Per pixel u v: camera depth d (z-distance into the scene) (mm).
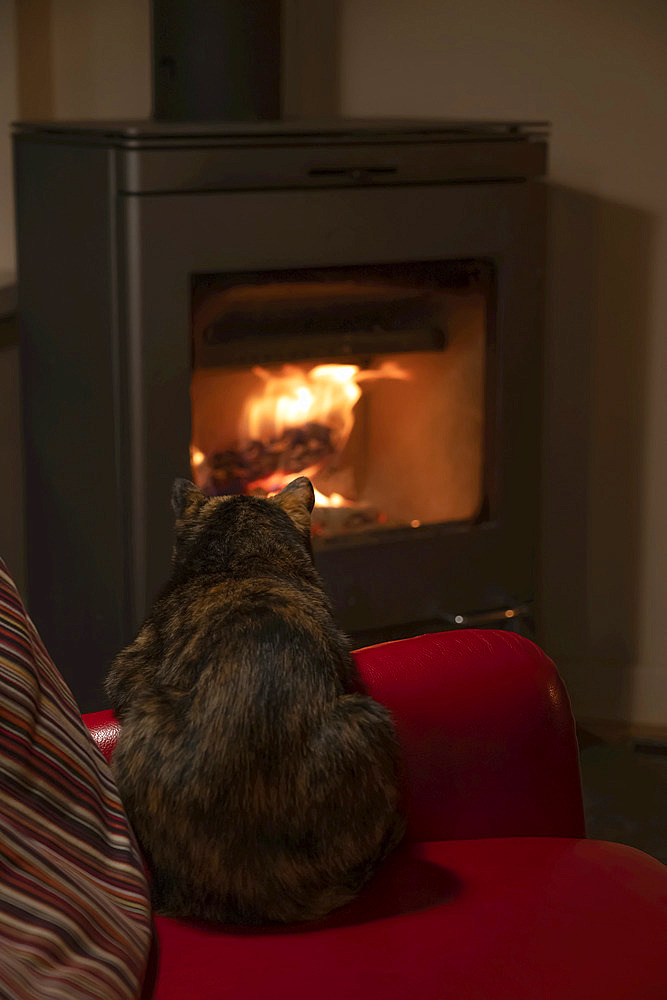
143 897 807
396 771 888
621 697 2377
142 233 1623
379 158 1781
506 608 2045
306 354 1836
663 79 2145
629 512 2322
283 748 818
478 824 1029
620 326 2252
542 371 2008
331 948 811
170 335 1674
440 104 2264
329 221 1759
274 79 1929
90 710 1858
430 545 1951
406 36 2250
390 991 748
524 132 2137
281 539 986
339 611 1892
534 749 1049
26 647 852
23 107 2223
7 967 634
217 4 1864
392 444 2035
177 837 833
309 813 826
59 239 1775
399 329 1909
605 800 1971
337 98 2301
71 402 1808
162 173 1622
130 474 1701
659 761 2152
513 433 1991
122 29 2225
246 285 1748
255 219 1702
